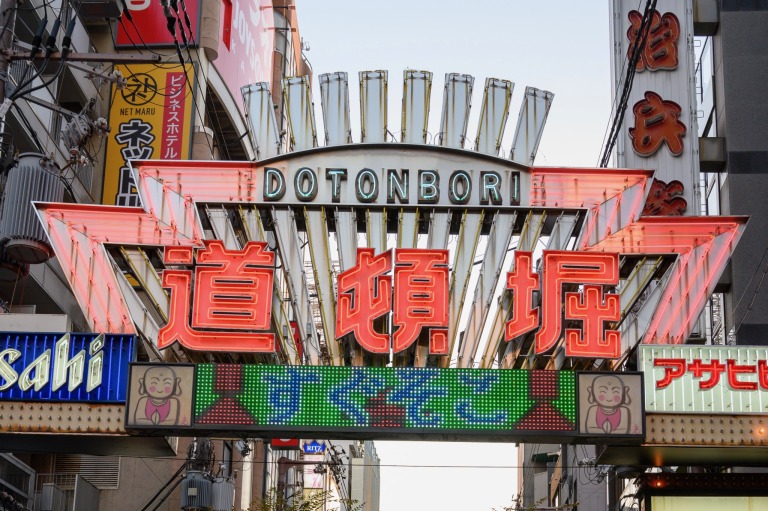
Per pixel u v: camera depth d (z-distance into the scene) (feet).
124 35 126.62
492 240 69.72
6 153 62.95
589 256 67.10
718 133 119.03
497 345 67.56
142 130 120.88
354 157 70.95
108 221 69.62
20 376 66.33
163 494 118.73
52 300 109.40
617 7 111.45
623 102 79.51
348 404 64.95
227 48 145.79
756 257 110.52
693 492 73.15
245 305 66.49
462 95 71.61
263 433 65.41
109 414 66.13
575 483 161.68
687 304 68.44
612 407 65.00
